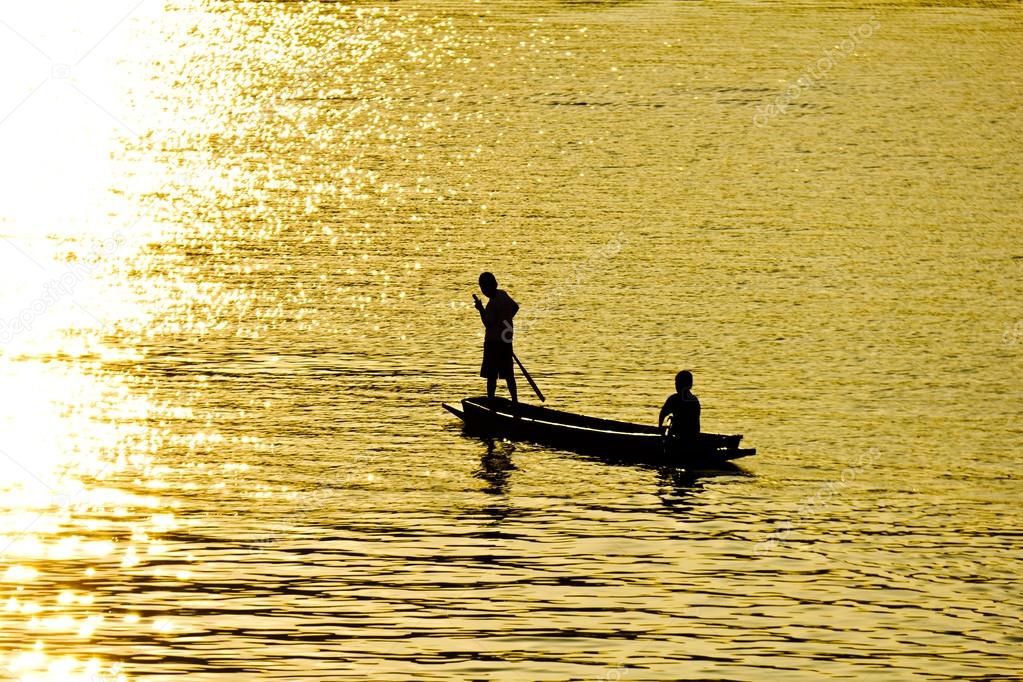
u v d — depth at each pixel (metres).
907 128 152.12
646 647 45.19
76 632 45.91
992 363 80.69
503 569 51.78
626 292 96.00
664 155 139.88
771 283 98.19
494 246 108.00
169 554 52.94
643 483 62.09
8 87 181.25
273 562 52.25
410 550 53.59
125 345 84.00
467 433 69.38
